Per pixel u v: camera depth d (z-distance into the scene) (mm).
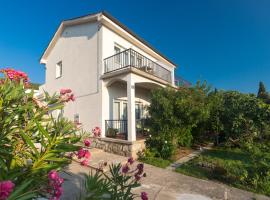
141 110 13914
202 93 10328
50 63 14953
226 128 11289
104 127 10102
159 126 9273
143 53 14438
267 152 6672
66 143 1902
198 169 6832
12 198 1272
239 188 5387
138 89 13750
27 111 2225
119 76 9461
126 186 2664
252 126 10070
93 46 11008
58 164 1785
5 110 2051
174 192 5023
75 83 12039
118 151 8828
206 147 11695
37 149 1804
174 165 7535
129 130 8664
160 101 9266
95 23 11055
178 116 9375
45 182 1646
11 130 2016
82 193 2330
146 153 8523
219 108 11312
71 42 12664
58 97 2787
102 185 2215
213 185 5543
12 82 2377
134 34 12312
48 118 2279
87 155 1994
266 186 5285
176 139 9461
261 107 10062
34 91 2623
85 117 11078
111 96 10750
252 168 6137
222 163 6699
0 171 1592
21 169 1729
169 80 14086
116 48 11641
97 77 10570
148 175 6301
